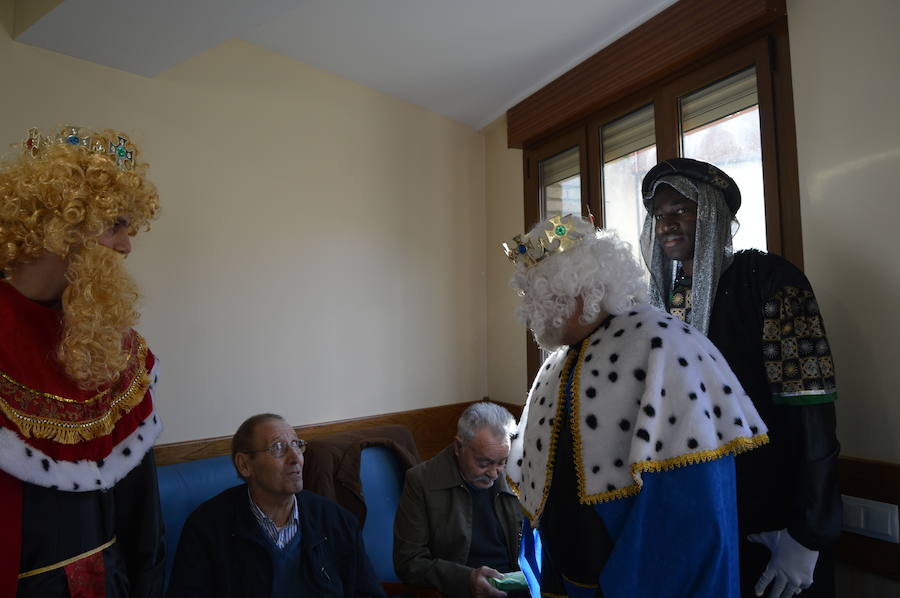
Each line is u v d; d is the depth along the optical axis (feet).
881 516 5.23
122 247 3.13
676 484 3.11
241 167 8.45
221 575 4.81
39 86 6.76
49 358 2.82
